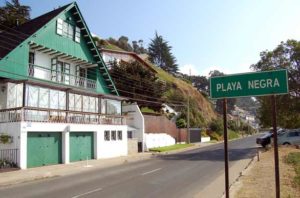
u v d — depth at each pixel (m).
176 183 17.62
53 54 34.12
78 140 32.16
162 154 41.31
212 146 55.12
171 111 74.69
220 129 87.19
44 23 32.72
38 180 19.91
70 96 34.94
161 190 15.53
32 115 27.56
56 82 32.59
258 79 8.36
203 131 79.44
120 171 23.42
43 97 31.19
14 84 28.55
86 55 38.28
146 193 14.78
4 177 20.31
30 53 31.97
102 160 32.31
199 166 25.66
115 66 58.16
